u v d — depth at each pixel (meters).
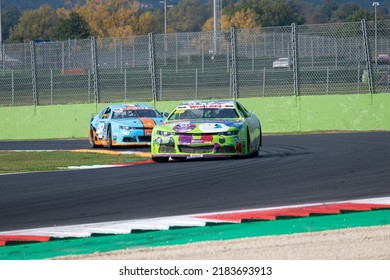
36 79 115.88
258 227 34.53
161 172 54.53
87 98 113.25
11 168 62.97
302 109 103.12
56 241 33.31
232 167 55.94
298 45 103.19
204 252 30.42
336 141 80.50
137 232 34.34
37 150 86.00
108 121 82.50
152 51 108.81
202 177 50.94
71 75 113.62
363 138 83.44
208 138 59.75
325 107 102.12
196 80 107.50
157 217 37.56
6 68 117.44
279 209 38.34
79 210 40.56
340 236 32.53
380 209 37.81
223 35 107.00
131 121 81.31
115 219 37.66
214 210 38.97
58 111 114.31
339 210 37.53
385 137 83.88
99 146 87.12
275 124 104.12
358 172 51.44
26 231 35.50
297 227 34.31
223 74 106.69
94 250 31.39
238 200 41.66
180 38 108.50
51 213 40.06
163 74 108.75
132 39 110.31
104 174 55.22
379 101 100.12
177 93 108.38
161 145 60.84
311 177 49.59
